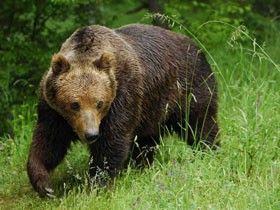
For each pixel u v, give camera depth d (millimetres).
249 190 10258
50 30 16156
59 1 14570
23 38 16172
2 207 10945
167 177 10648
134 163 12125
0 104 15102
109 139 10977
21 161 12852
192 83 12453
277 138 11914
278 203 9539
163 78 11938
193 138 12641
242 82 15242
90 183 10906
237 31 12227
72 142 12211
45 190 10734
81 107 10086
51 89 10336
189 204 9742
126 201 10156
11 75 15617
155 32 12203
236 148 11633
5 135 14125
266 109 13102
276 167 11039
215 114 12836
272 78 15320
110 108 10844
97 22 16344
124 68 11016
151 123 12000
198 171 11008
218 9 17938
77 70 10273
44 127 10906
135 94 11188
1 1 15945
